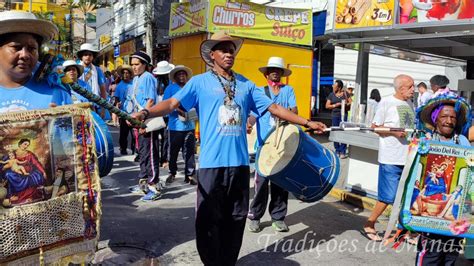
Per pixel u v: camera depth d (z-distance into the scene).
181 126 7.05
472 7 5.17
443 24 5.41
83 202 2.46
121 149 10.11
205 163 3.46
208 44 3.52
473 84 9.20
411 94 4.79
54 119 2.37
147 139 6.28
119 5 27.72
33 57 2.53
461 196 3.12
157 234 4.98
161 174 8.02
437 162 3.10
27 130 2.29
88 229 2.48
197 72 10.93
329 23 6.96
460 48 8.21
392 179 4.83
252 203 5.10
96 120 3.63
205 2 10.26
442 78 6.54
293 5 14.30
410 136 3.73
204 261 3.56
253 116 5.34
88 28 37.62
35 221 2.31
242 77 3.71
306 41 11.77
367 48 7.16
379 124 4.82
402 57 9.12
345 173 8.29
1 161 2.22
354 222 5.64
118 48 27.20
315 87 15.88
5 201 2.24
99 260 4.25
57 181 2.39
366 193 6.59
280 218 5.20
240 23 10.73
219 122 3.46
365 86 7.23
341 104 10.30
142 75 6.27
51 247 2.37
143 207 6.02
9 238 2.24
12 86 2.58
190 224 5.34
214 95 3.47
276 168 4.30
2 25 2.37
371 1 6.18
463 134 3.40
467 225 3.13
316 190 4.45
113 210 5.85
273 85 5.25
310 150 4.28
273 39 11.25
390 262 4.40
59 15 34.47
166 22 18.27
